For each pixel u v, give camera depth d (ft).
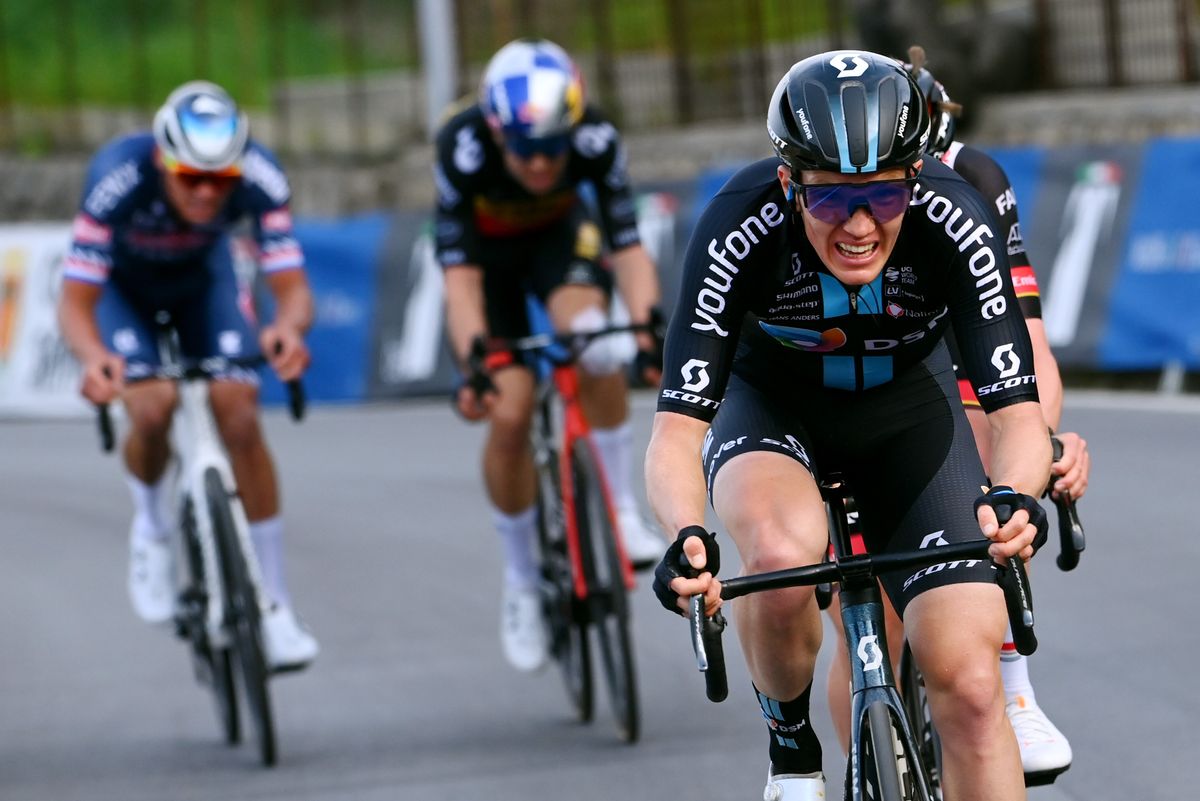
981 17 134.41
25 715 56.08
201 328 58.59
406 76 173.58
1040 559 64.49
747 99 147.95
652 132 143.13
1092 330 92.02
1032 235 94.43
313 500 87.25
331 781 46.78
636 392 109.60
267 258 56.24
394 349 114.32
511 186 54.49
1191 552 63.00
